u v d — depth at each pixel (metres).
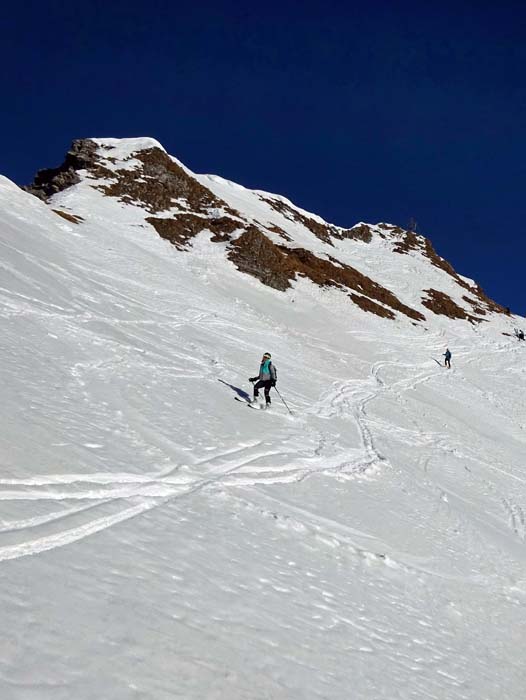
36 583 4.11
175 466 8.58
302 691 4.14
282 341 31.36
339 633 5.46
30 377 9.88
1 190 32.31
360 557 8.11
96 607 4.08
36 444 7.06
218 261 44.97
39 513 5.38
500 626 8.02
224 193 71.44
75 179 49.75
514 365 48.91
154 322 21.78
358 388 26.50
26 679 3.07
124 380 12.41
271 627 4.92
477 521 12.96
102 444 8.14
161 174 54.91
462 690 5.48
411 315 56.81
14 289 15.99
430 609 7.51
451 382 38.06
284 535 7.61
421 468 16.14
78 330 15.03
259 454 11.21
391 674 5.11
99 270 27.69
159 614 4.32
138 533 5.75
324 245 73.94
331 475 11.79
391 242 91.94
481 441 24.59
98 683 3.28
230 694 3.71
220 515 7.30
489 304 75.12
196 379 15.59
